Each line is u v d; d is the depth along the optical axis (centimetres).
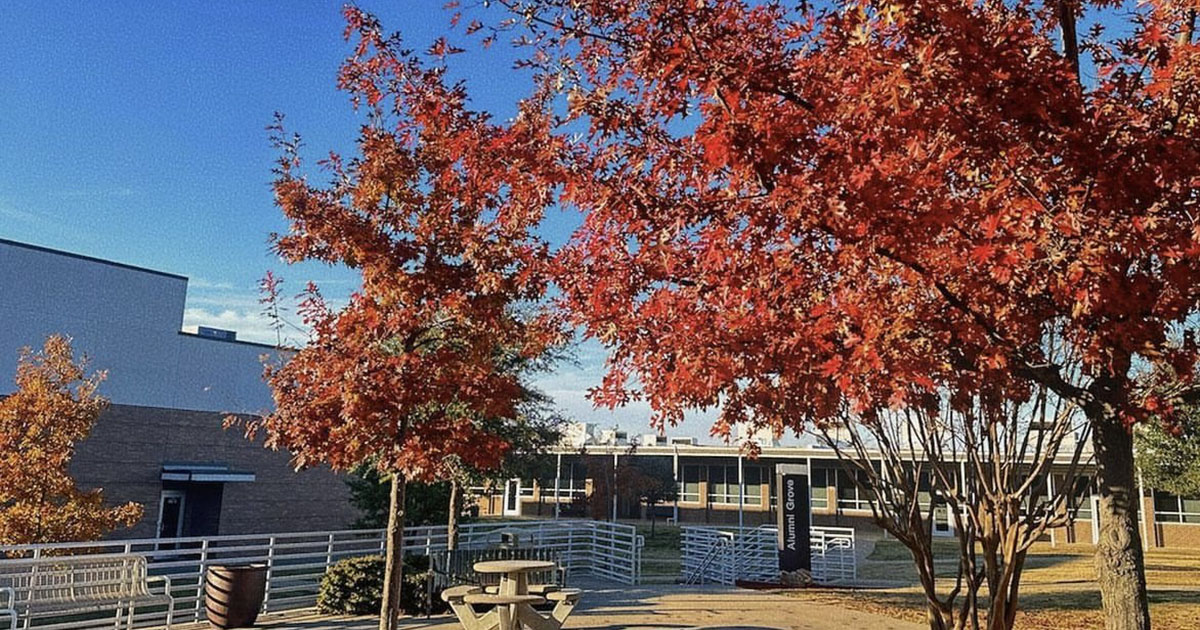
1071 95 367
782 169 382
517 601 866
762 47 438
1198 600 1497
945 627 698
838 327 395
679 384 455
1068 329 466
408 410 771
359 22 753
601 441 5097
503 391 809
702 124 391
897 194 352
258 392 2661
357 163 805
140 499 2297
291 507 2692
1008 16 440
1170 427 494
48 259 2192
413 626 1106
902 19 347
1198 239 352
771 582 1875
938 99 355
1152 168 362
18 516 1291
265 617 1152
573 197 454
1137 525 520
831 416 586
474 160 535
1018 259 367
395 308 785
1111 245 359
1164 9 441
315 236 795
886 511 728
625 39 460
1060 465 2022
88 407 1452
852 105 360
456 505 1758
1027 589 1786
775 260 405
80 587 938
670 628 1115
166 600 997
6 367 2070
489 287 734
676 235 452
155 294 2419
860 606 1414
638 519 5028
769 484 4797
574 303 530
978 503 673
